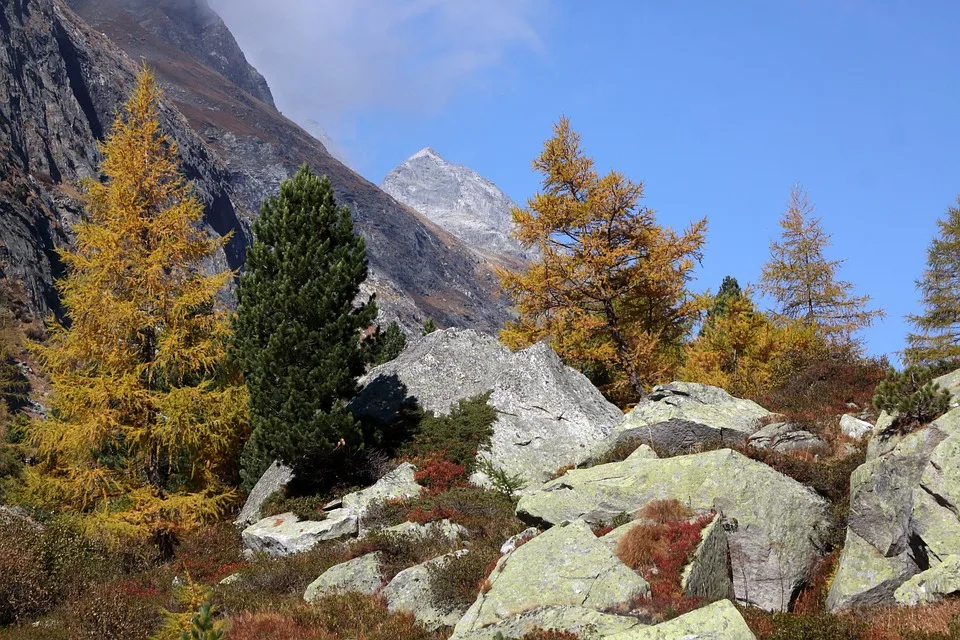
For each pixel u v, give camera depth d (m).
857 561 13.66
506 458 26.64
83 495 21.88
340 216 29.02
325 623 14.94
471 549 17.31
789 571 14.67
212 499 22.59
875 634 10.64
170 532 22.45
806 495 15.80
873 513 13.95
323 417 24.64
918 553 12.88
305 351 26.00
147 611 16.08
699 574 13.35
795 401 23.92
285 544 21.30
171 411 21.94
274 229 28.05
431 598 15.13
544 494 17.83
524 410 28.58
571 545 13.66
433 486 24.83
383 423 29.89
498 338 34.59
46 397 22.97
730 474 15.77
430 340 34.69
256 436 25.30
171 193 24.41
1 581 17.11
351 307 28.25
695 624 10.46
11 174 105.81
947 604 10.98
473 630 12.48
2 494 25.67
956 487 12.48
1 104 122.69
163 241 23.39
